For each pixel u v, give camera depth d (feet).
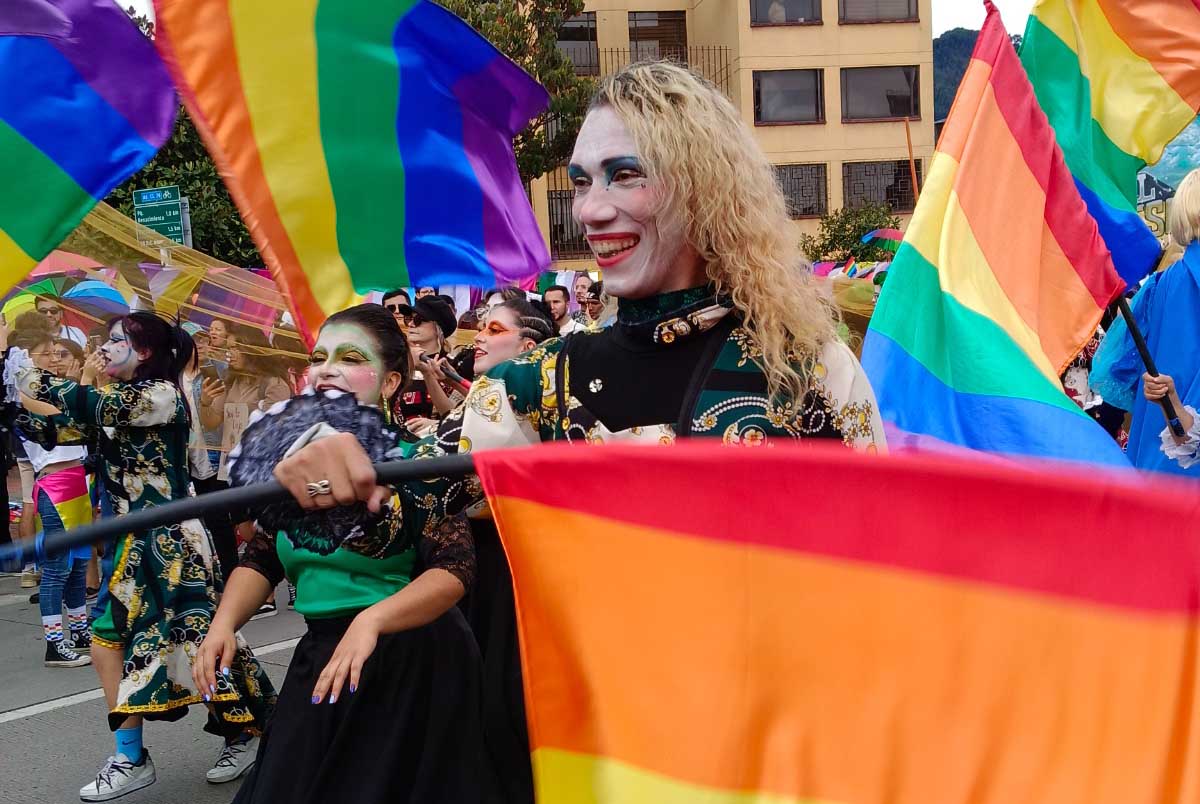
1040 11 13.38
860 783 5.09
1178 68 13.09
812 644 5.18
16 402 17.08
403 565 8.31
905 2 96.68
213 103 9.83
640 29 98.63
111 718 14.24
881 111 97.30
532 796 7.54
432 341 17.08
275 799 7.87
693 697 5.26
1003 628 5.00
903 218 97.66
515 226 11.50
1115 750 4.88
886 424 10.02
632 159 6.38
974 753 4.99
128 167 9.67
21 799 14.82
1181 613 4.84
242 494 5.44
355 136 10.42
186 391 21.75
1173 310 15.72
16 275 9.36
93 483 20.56
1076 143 13.29
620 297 6.55
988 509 4.99
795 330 6.34
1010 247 11.14
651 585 5.34
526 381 6.77
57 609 21.21
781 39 95.45
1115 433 23.03
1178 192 16.01
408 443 7.02
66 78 9.41
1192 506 4.77
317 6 10.13
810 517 5.17
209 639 8.48
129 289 21.81
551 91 61.46
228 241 46.21
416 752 7.89
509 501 5.43
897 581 5.10
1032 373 10.32
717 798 5.19
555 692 5.40
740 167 6.45
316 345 8.61
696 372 6.35
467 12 59.47
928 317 10.50
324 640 8.29
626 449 5.32
